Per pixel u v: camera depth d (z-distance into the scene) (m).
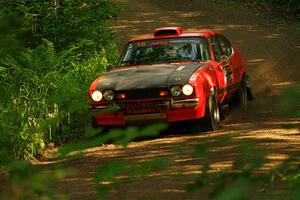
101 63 44.44
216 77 35.84
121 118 32.75
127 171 6.25
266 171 6.18
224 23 92.06
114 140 6.55
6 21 6.25
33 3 42.44
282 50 71.19
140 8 99.19
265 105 43.31
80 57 45.81
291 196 5.03
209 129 33.75
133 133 6.49
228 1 108.12
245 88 43.66
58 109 8.06
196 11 99.44
